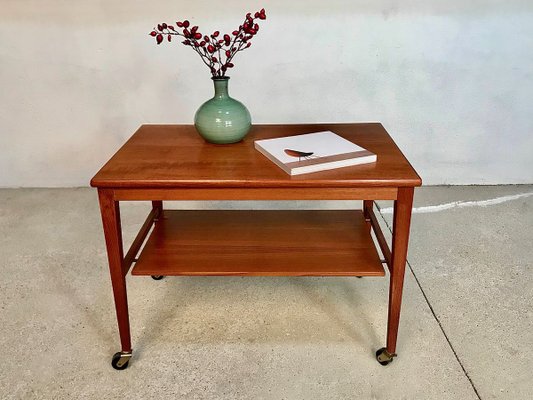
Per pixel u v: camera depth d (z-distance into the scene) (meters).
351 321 1.66
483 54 2.40
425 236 2.15
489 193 2.57
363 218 1.80
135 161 1.43
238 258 1.53
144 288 1.84
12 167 2.65
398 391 1.39
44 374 1.45
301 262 1.51
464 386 1.40
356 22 2.34
